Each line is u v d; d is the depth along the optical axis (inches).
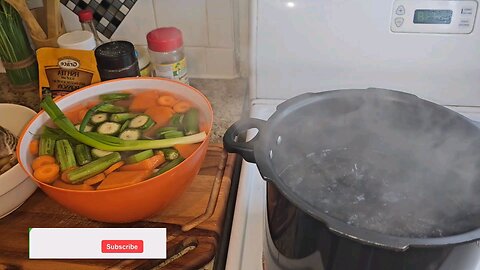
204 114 26.9
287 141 22.6
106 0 36.7
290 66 31.2
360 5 28.6
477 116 30.9
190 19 36.9
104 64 30.6
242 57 38.8
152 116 27.0
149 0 36.3
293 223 18.0
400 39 29.4
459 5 28.0
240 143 20.4
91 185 23.0
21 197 26.7
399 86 31.3
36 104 36.0
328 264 17.9
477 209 20.5
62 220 26.3
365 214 20.8
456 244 15.6
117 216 23.9
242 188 26.3
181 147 24.9
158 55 33.4
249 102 33.9
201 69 39.3
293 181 22.5
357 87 31.5
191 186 27.7
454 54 29.6
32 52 36.7
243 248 23.6
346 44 30.0
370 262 16.7
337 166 23.8
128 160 24.1
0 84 38.5
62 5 36.9
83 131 26.0
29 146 25.5
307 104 22.4
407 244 15.4
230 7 35.9
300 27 29.7
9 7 34.0
